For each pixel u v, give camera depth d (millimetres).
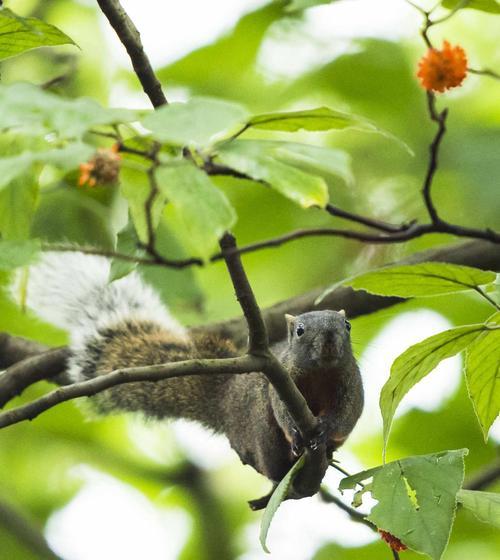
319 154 5055
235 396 10352
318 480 7875
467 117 14117
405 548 6734
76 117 4484
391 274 6156
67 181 11859
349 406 9172
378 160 14031
